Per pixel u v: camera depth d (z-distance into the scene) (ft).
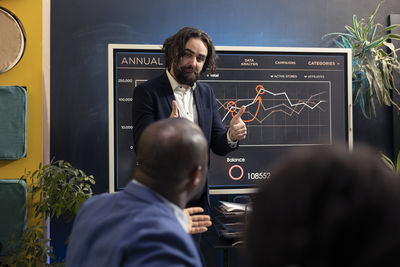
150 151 2.58
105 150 8.96
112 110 8.00
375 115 8.83
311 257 0.74
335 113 8.75
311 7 9.66
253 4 9.52
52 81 8.81
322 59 8.71
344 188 0.75
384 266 0.69
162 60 8.29
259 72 8.56
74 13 8.91
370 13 9.69
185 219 2.70
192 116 6.27
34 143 7.37
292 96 8.66
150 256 2.11
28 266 6.82
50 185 6.83
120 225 2.37
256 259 0.81
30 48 7.40
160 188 2.61
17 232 7.04
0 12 7.32
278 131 8.62
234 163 8.51
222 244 7.06
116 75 8.18
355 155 0.80
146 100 6.02
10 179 7.27
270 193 0.81
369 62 8.64
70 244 2.65
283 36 9.59
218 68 8.45
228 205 7.39
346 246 0.72
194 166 2.60
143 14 9.16
